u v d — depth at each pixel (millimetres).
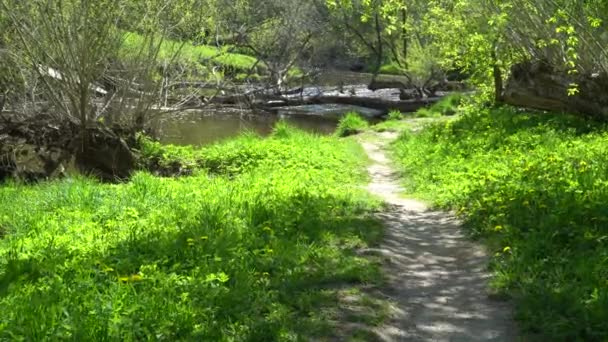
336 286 6766
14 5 16156
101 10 16312
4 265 7051
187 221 8906
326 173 15008
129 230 8586
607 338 5133
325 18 47281
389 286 7023
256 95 37219
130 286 5902
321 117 34719
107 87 19062
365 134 25359
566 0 17000
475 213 9688
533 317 5746
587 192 9211
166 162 17562
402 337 5734
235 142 19625
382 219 10344
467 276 7375
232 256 7180
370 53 55594
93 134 16781
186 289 5965
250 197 10719
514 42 20766
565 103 18047
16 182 15047
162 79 19281
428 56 39594
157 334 5051
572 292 5977
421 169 15578
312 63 49531
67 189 11680
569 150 13328
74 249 7660
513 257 7270
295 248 7684
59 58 16203
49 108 17438
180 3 18812
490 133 17188
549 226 7922
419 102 37562
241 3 28812
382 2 17172
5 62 17406
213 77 25156
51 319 5160
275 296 6105
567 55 18297
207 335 5113
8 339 4871
